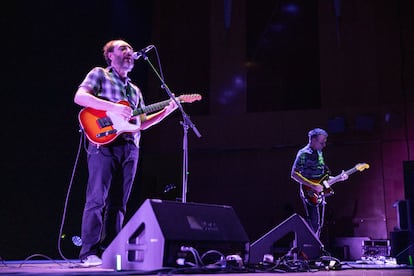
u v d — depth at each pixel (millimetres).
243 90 7328
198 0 7652
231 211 2602
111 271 2387
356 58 7016
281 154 7062
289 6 7402
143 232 2357
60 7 5023
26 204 4559
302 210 6844
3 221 4355
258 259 2930
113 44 3312
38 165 4680
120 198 3117
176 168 7250
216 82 7410
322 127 6977
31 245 4586
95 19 5465
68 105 5008
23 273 2424
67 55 5055
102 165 3000
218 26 7543
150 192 7234
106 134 2998
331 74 7074
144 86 7098
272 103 7215
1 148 4367
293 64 7242
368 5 7078
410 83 6785
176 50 7566
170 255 2242
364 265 3922
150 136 7430
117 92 3182
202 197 7172
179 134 7328
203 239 2328
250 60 7383
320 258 3031
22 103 4570
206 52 7504
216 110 7348
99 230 2973
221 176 7184
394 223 6520
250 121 7234
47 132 4781
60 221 4855
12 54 4492
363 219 6625
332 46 7129
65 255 4883
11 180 4441
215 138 7281
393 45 6914
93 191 2988
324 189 5172
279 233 2982
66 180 4938
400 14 6945
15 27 4527
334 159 6879
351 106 6930
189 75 7480
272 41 7363
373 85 6902
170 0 7707
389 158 6699
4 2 4434
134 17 6543
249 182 7094
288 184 6965
